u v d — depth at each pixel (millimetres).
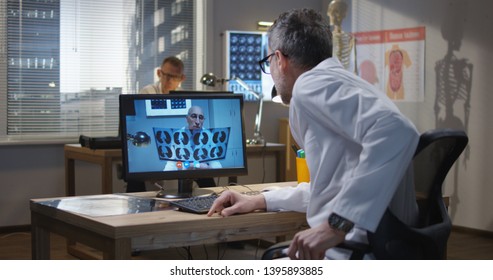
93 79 5641
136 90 5820
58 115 5512
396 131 1576
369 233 1601
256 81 6152
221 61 6059
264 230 1989
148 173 2326
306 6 6430
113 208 2033
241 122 2498
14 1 5312
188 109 2408
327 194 1748
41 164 5367
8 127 5340
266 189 2418
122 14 5730
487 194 4996
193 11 6051
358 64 6008
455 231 5246
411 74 5508
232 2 6078
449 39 5188
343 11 5781
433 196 1770
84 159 4492
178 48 6004
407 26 5531
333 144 1745
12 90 5344
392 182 1563
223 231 1909
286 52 1927
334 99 1673
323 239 1581
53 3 5457
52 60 5473
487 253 4445
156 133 2354
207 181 4504
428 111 5383
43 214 2119
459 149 1699
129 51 5770
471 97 5043
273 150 4996
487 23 4906
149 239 1790
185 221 1829
